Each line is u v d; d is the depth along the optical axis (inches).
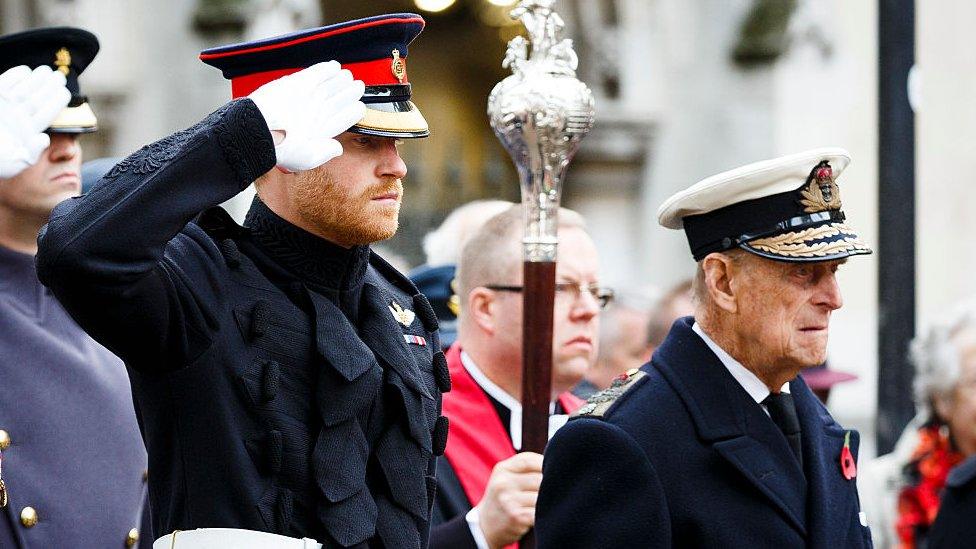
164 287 434.6
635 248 1952.5
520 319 661.9
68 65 641.6
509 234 667.4
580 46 1936.5
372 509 466.9
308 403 466.3
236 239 479.2
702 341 538.6
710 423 523.8
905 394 908.0
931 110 1793.8
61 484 582.2
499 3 2214.6
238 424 454.9
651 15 1921.8
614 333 912.3
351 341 473.7
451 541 587.8
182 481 454.0
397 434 483.5
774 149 1870.1
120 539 595.8
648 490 510.6
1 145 491.5
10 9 1768.0
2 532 571.2
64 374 595.2
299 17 1781.5
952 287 1787.6
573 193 1952.5
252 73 494.0
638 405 525.0
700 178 1911.9
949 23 1782.7
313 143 444.8
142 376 454.6
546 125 560.1
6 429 577.9
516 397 670.5
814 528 524.7
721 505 516.7
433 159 2753.4
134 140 1766.7
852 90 1856.5
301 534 457.4
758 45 1871.3
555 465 522.9
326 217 472.4
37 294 601.6
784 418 541.6
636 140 1931.6
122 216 419.2
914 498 811.4
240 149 435.2
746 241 522.9
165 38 1766.7
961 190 1781.5
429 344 521.0
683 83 1916.8
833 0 1852.9
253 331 460.8
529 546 586.6
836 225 525.7
